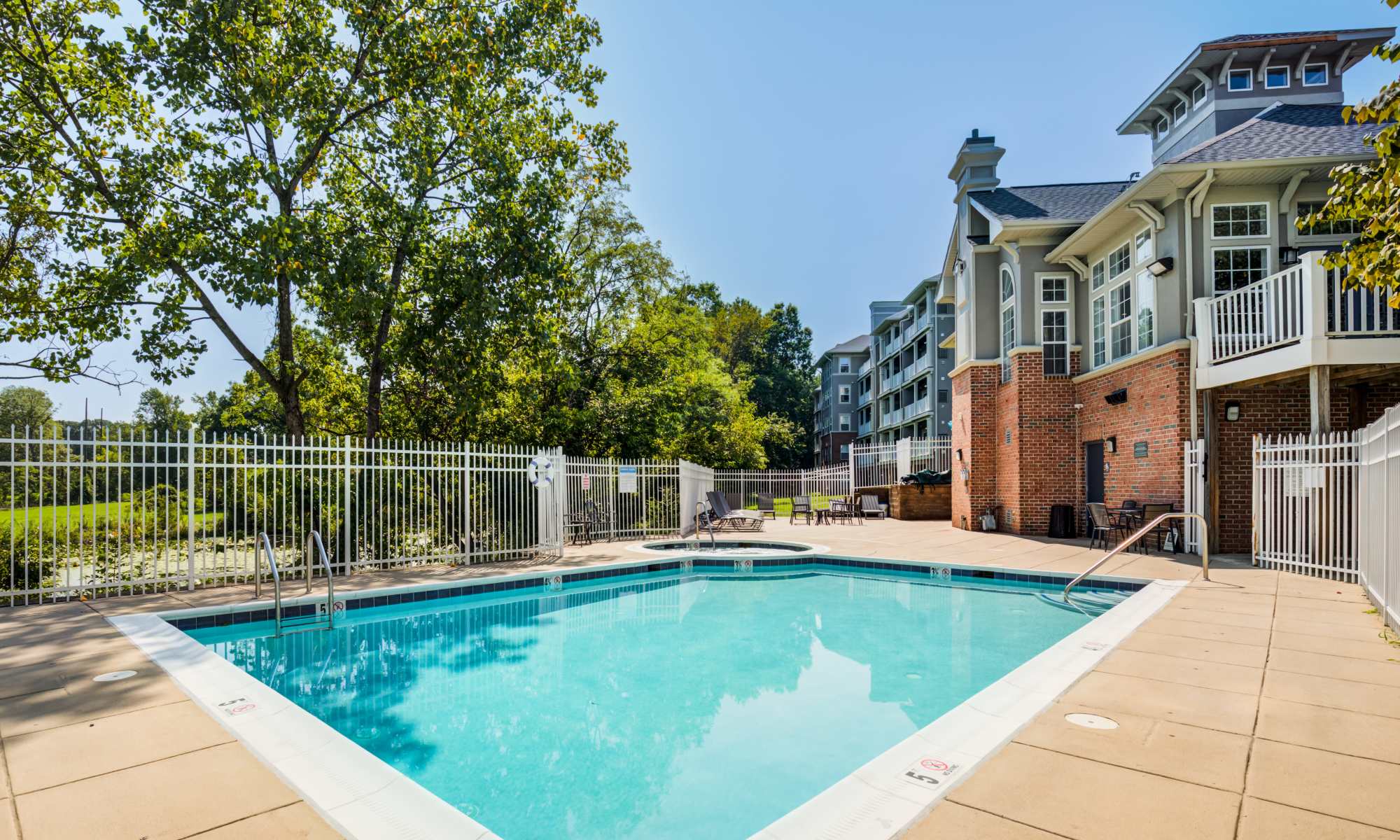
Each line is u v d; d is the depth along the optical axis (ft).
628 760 14.55
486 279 46.16
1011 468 53.31
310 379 55.42
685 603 31.83
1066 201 55.26
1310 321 30.40
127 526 44.34
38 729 12.43
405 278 52.29
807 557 41.45
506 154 46.29
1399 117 14.15
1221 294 38.45
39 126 40.09
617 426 75.10
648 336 79.00
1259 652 17.40
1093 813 9.00
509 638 25.35
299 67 40.70
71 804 9.53
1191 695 13.98
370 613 28.73
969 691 19.10
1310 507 30.55
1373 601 23.26
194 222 38.65
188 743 11.80
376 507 41.06
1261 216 38.55
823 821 8.81
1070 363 51.47
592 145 51.42
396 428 57.06
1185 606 23.31
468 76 43.96
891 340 153.69
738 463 115.14
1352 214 16.14
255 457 31.42
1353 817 8.88
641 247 78.64
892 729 16.30
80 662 17.07
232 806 9.50
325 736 12.10
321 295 44.39
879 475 85.71
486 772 13.98
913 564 37.78
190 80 37.65
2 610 24.20
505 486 45.80
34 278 41.19
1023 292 52.42
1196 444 37.37
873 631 26.04
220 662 17.07
